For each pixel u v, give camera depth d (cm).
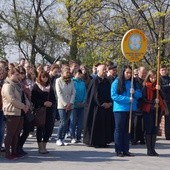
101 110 1205
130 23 2597
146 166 952
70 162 975
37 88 1044
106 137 1208
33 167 912
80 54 2916
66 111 1201
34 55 3316
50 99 1055
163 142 1336
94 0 2600
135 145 1261
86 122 1220
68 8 2683
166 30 2583
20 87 990
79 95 1276
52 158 1017
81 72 1295
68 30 2738
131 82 1043
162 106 1098
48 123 1062
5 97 972
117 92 1048
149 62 2506
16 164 939
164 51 2488
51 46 3344
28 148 1144
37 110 1039
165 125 1400
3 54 3259
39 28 3247
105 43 2659
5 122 1062
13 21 3291
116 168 923
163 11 2533
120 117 1051
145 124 1077
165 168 938
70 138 1322
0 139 1034
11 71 978
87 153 1099
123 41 1091
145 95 1069
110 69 1231
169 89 1392
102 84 1216
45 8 3334
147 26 2588
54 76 1280
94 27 2628
